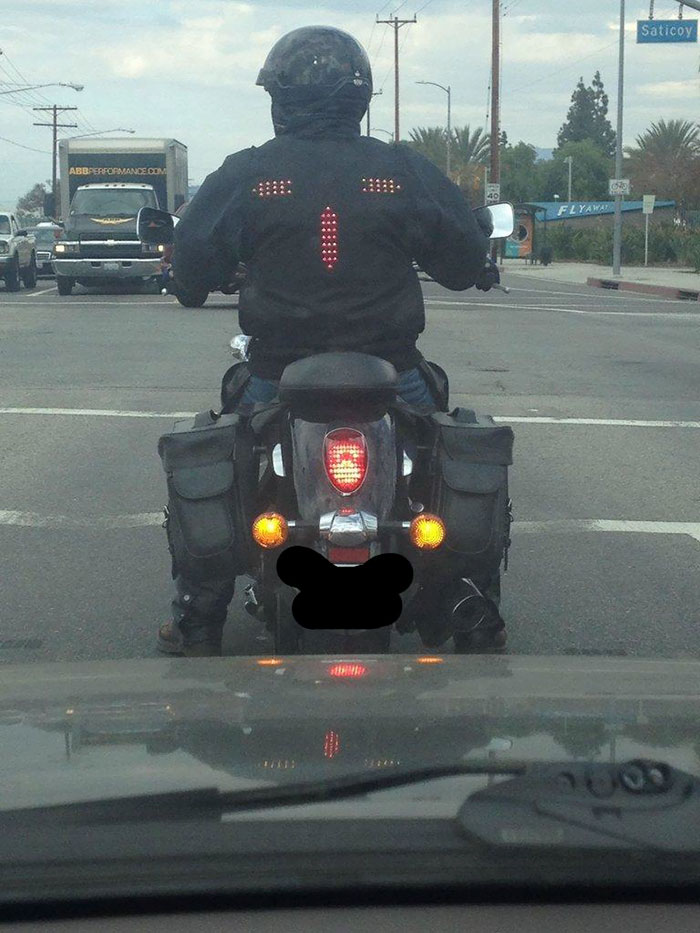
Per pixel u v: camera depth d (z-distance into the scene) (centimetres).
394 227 440
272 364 452
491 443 438
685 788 190
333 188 436
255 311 448
